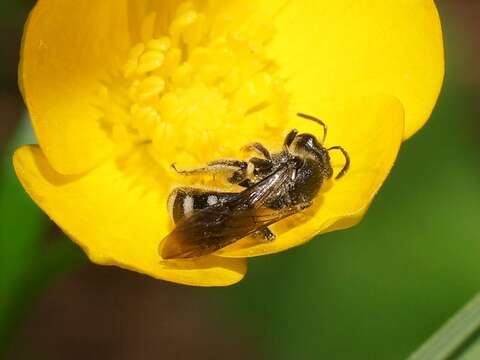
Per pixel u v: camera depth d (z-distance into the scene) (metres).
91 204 0.07
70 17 0.07
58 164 0.07
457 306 0.09
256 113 0.08
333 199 0.07
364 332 0.09
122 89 0.07
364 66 0.08
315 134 0.07
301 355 0.09
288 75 0.08
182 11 0.07
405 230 0.09
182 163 0.07
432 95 0.07
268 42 0.08
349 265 0.09
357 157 0.07
